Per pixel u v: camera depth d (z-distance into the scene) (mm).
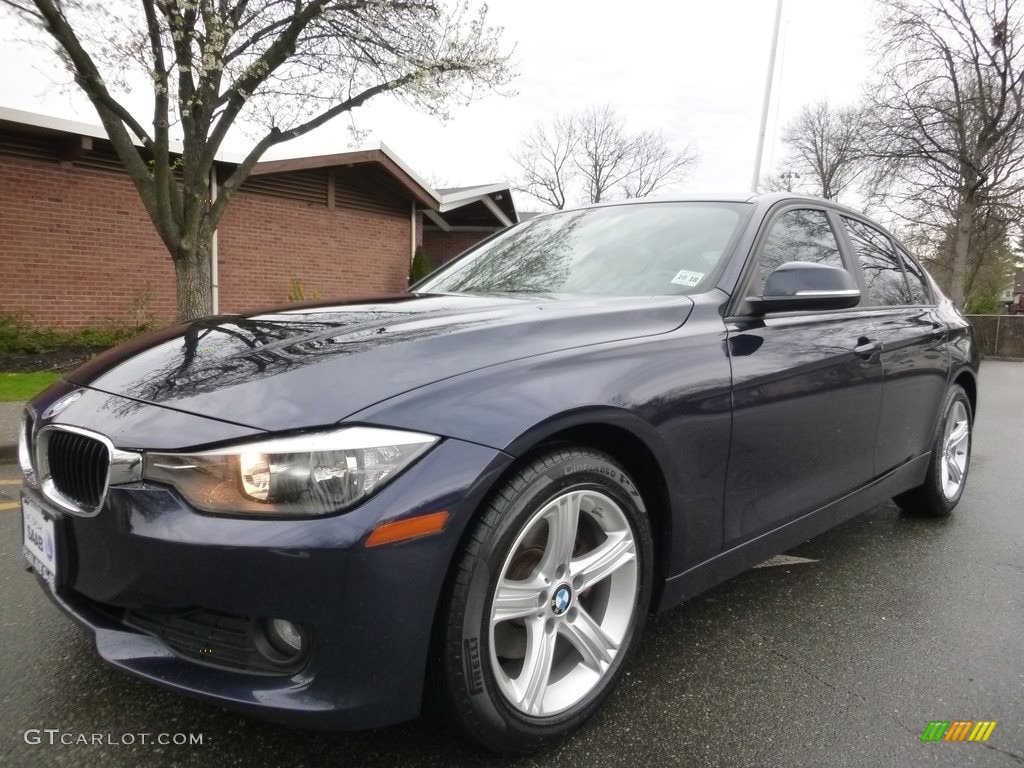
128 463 1602
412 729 1933
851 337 2893
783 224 2893
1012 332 20516
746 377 2303
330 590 1479
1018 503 4371
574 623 1929
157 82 7031
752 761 1843
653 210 3076
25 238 9586
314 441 1509
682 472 2096
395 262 15000
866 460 3031
